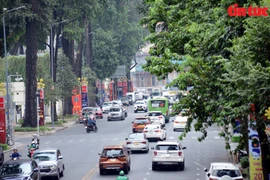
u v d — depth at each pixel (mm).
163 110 188250
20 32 163000
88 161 101438
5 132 129875
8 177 69062
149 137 129625
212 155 107500
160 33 64438
